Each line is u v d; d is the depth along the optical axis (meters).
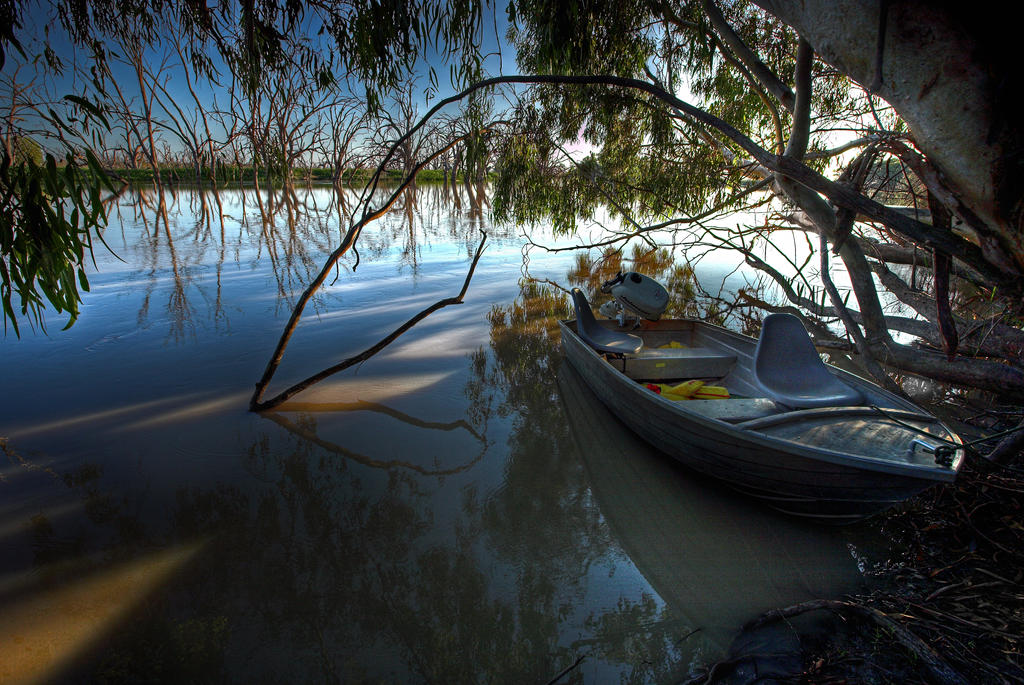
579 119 8.10
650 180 9.12
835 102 8.09
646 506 4.05
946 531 3.50
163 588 3.15
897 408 3.83
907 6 2.78
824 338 7.13
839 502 3.42
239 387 5.94
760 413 4.11
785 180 4.96
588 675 2.61
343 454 4.70
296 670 2.63
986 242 3.44
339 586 3.20
